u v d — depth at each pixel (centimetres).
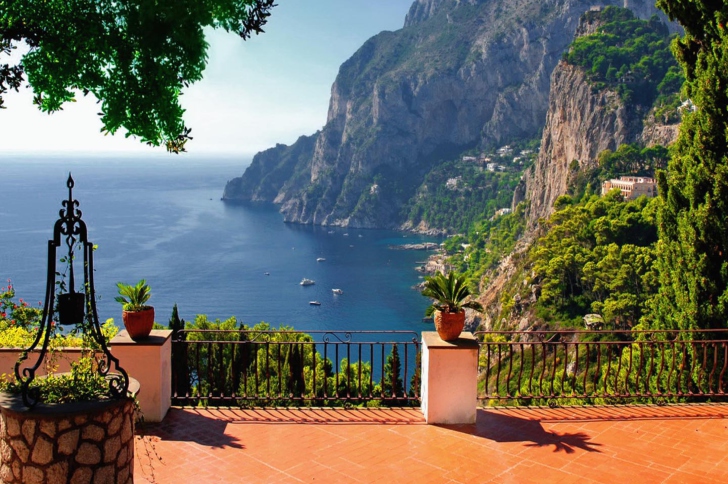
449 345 712
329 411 763
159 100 455
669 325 1252
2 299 1056
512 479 577
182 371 884
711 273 1153
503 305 8012
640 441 666
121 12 445
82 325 473
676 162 1245
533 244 9269
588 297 6394
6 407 415
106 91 460
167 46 450
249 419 734
